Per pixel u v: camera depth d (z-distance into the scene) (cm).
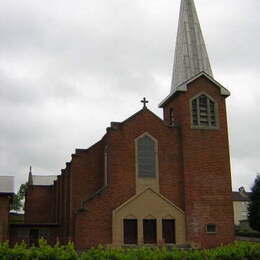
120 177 3731
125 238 3609
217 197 3875
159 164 3853
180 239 3709
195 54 4475
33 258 1716
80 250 3491
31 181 6619
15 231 4275
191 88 4078
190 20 4641
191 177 3862
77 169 4034
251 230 8012
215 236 3778
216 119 4066
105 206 3638
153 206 3725
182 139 3944
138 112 3916
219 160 3969
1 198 3850
